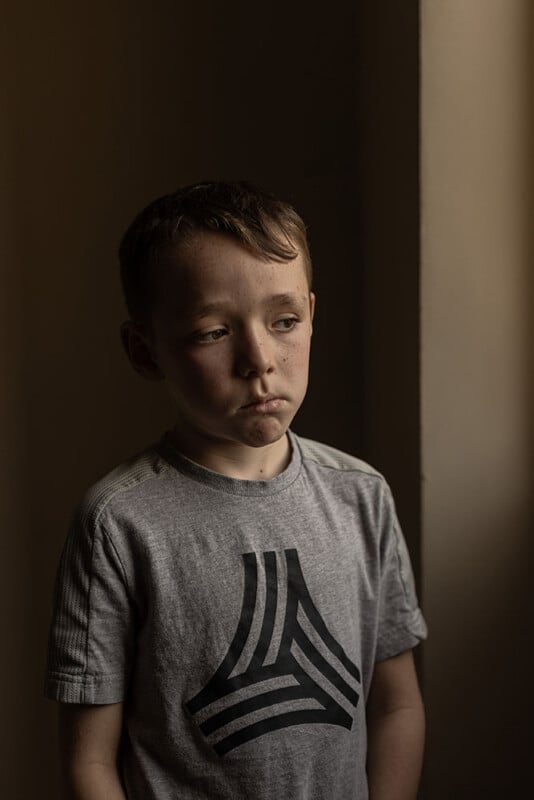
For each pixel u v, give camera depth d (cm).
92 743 86
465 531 117
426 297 112
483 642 119
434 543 116
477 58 109
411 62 112
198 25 139
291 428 147
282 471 90
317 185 143
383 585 95
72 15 137
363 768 92
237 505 87
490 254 112
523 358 115
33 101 137
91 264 142
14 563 146
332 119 142
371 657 94
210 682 84
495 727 121
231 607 84
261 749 84
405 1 114
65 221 140
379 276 134
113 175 140
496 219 112
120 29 138
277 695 85
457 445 115
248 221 81
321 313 146
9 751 150
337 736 87
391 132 123
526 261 113
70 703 85
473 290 113
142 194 141
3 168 138
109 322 143
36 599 147
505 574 118
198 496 86
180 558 84
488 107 110
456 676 119
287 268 81
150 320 85
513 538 118
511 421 116
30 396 143
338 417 148
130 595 84
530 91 111
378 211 133
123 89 139
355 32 142
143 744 86
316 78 141
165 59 139
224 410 81
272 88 141
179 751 85
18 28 136
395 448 127
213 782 85
